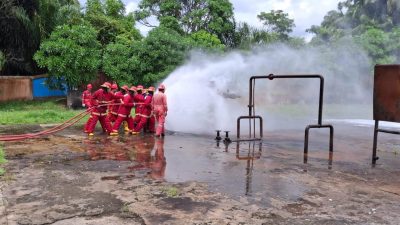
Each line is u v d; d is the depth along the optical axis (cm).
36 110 1798
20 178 615
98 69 2022
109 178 620
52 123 1386
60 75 1833
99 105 1102
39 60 1814
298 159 792
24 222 430
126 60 1945
